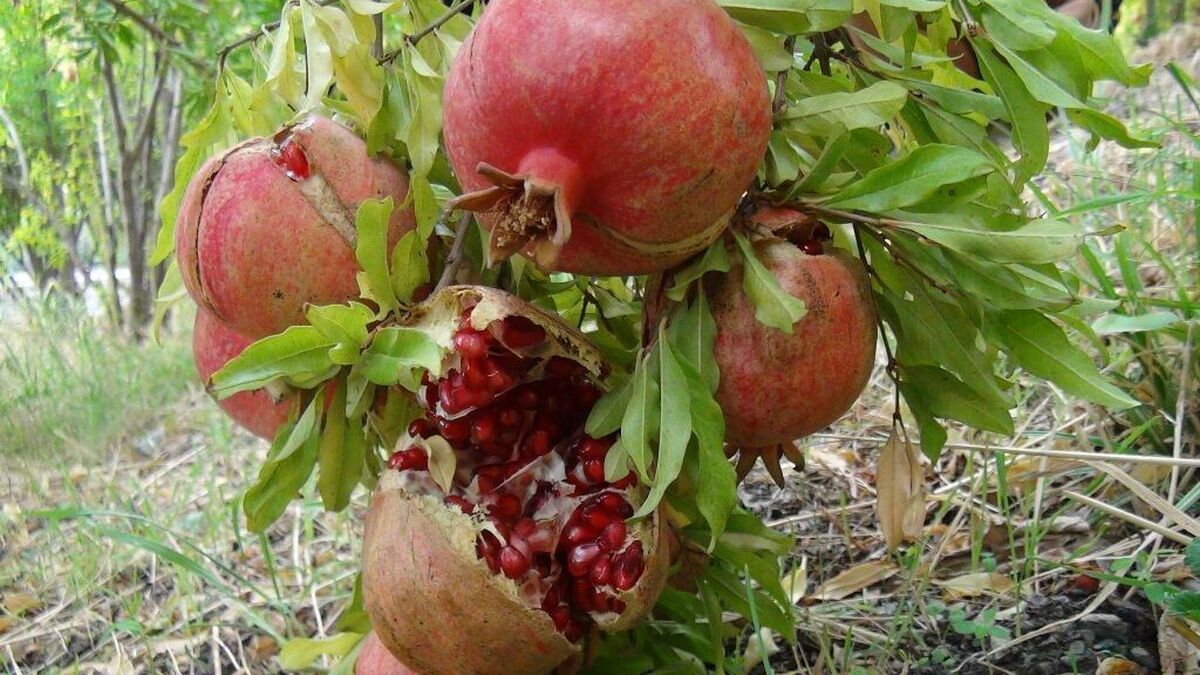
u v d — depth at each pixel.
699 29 0.55
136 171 2.41
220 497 1.05
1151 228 0.96
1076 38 0.61
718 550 0.66
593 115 0.54
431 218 0.63
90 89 2.31
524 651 0.60
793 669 0.73
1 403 1.34
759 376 0.59
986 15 0.61
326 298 0.62
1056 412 0.86
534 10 0.54
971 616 0.73
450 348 0.61
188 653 0.85
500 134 0.55
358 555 0.94
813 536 0.84
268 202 0.61
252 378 0.60
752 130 0.56
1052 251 0.58
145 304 2.29
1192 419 0.79
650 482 0.59
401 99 0.64
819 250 0.61
